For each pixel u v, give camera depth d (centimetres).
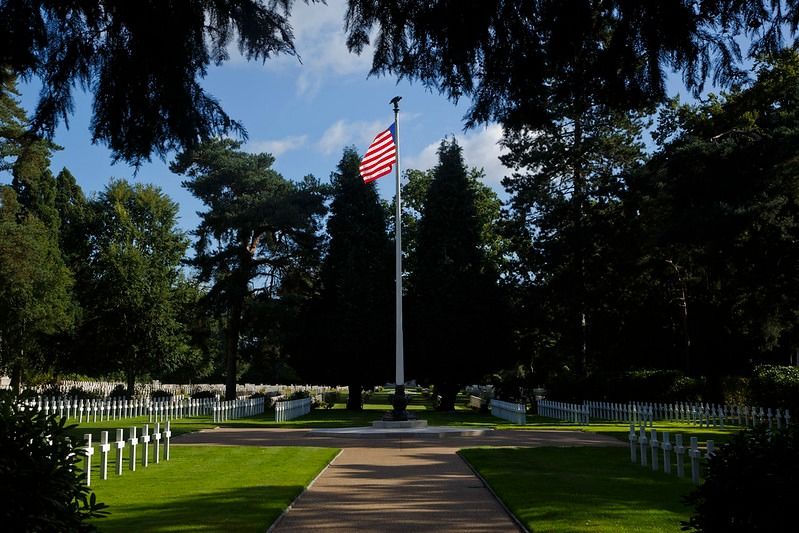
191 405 4469
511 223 5578
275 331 5653
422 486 1497
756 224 3447
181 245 6366
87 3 623
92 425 3431
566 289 5134
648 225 4750
